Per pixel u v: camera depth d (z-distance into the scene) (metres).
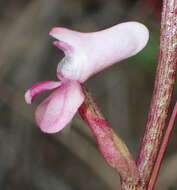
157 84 0.10
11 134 0.21
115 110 0.22
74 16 0.22
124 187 0.10
